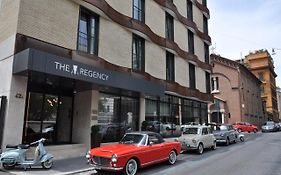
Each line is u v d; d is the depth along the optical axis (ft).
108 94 52.37
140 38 62.95
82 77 38.99
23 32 37.22
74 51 43.47
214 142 56.70
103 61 48.21
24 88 36.78
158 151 35.73
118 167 29.40
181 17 82.43
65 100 49.34
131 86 49.01
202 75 94.27
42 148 32.60
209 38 101.14
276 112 246.88
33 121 43.21
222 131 66.69
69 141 48.73
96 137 45.29
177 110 76.28
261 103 196.24
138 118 59.62
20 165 31.37
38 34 39.01
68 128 49.06
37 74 35.83
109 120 51.88
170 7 74.95
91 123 46.78
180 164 38.70
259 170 33.86
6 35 38.60
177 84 73.00
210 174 31.63
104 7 49.57
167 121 70.49
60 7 42.86
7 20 39.09
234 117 136.26
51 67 34.94
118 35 55.06
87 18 49.26
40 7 39.78
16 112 35.58
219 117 135.03
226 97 140.36
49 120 46.14
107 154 30.09
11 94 35.29
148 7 66.90
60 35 42.29
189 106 83.71
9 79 35.88
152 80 63.00
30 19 38.24
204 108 94.53
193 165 37.86
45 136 45.16
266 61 221.46
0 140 34.27
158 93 57.67
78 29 45.88
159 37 68.80
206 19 105.40
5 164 31.37
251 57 229.66
